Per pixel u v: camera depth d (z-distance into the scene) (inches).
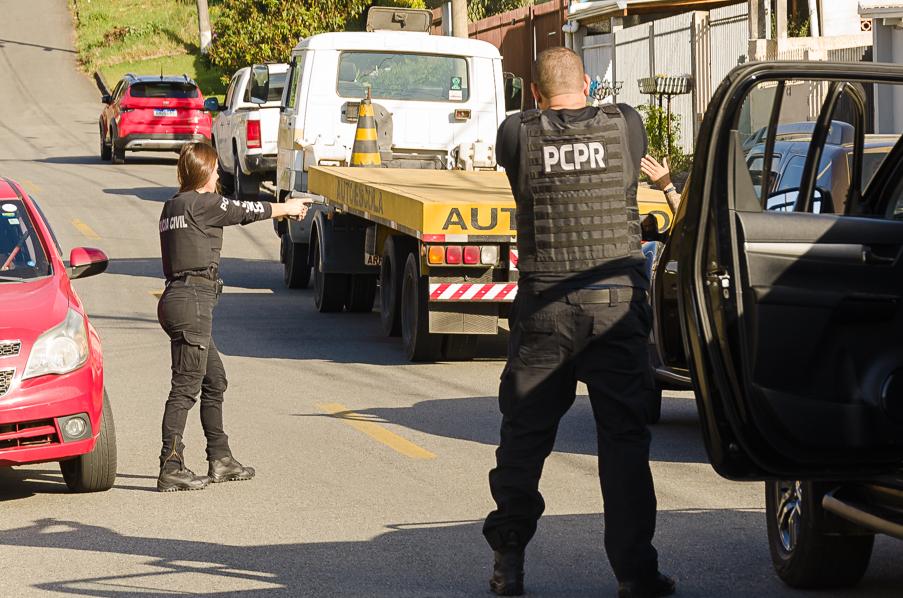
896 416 310.3
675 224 416.5
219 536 422.0
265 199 1657.2
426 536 417.1
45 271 518.9
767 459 305.7
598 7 1795.0
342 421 606.9
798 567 356.5
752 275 310.0
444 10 1569.9
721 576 371.9
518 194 346.0
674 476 496.7
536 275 342.3
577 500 461.1
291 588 365.1
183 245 484.4
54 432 464.8
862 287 315.0
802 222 314.0
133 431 594.2
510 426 350.9
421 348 756.6
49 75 3604.8
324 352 809.5
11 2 4495.6
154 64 3651.6
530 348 344.8
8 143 2561.5
